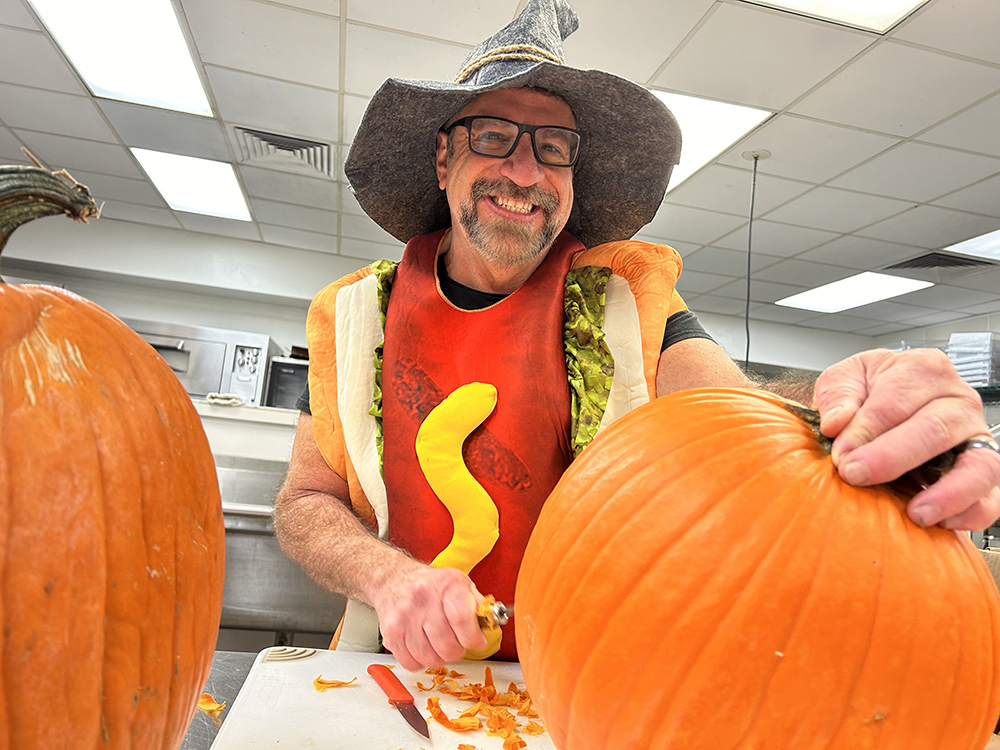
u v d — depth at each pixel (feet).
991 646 1.22
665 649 1.21
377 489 3.16
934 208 12.89
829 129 10.34
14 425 0.93
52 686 0.89
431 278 3.35
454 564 2.81
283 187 13.91
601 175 3.49
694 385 3.02
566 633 1.34
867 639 1.14
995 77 8.84
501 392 3.02
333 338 3.51
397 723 2.16
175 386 1.22
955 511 1.22
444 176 3.47
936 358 1.33
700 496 1.28
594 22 8.04
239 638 4.82
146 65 9.83
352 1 8.05
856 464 1.25
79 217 1.09
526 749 2.02
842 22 7.95
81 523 0.94
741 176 12.09
